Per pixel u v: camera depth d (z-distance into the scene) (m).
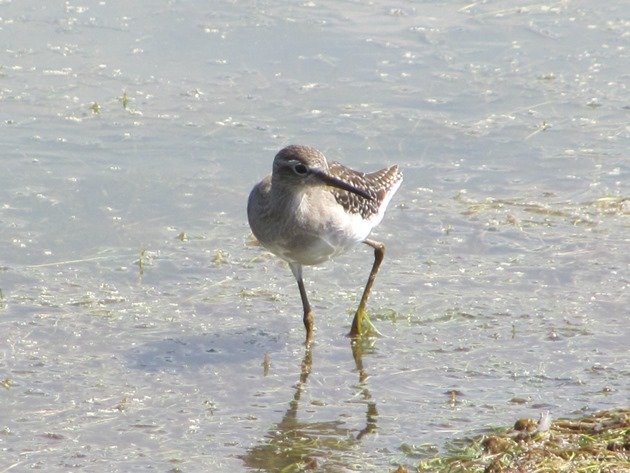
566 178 16.08
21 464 9.88
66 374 11.52
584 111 17.78
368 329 12.56
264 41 19.64
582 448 9.68
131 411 10.89
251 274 13.87
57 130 16.89
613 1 21.38
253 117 17.42
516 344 12.22
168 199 15.41
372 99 18.03
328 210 11.82
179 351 12.11
